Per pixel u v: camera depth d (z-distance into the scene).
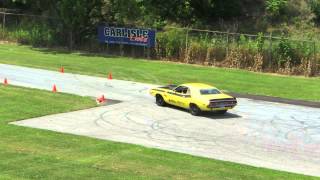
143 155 40.91
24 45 113.06
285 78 82.94
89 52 105.62
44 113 55.81
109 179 34.09
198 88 58.38
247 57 91.00
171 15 120.81
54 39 111.81
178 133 49.53
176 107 61.47
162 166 37.91
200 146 45.12
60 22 111.00
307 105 64.56
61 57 97.94
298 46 88.19
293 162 41.12
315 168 39.69
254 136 49.09
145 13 113.69
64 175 34.72
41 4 115.69
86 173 35.41
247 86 75.31
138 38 100.62
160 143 45.72
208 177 35.50
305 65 86.50
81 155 40.25
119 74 82.44
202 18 120.31
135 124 52.66
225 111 58.78
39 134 46.81
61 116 55.03
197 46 95.56
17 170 35.56
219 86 74.69
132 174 35.53
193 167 37.97
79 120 53.62
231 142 46.75
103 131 49.41
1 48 106.81
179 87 59.75
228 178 35.44
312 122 55.59
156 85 74.81
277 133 50.50
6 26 122.00
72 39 109.25
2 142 43.41
